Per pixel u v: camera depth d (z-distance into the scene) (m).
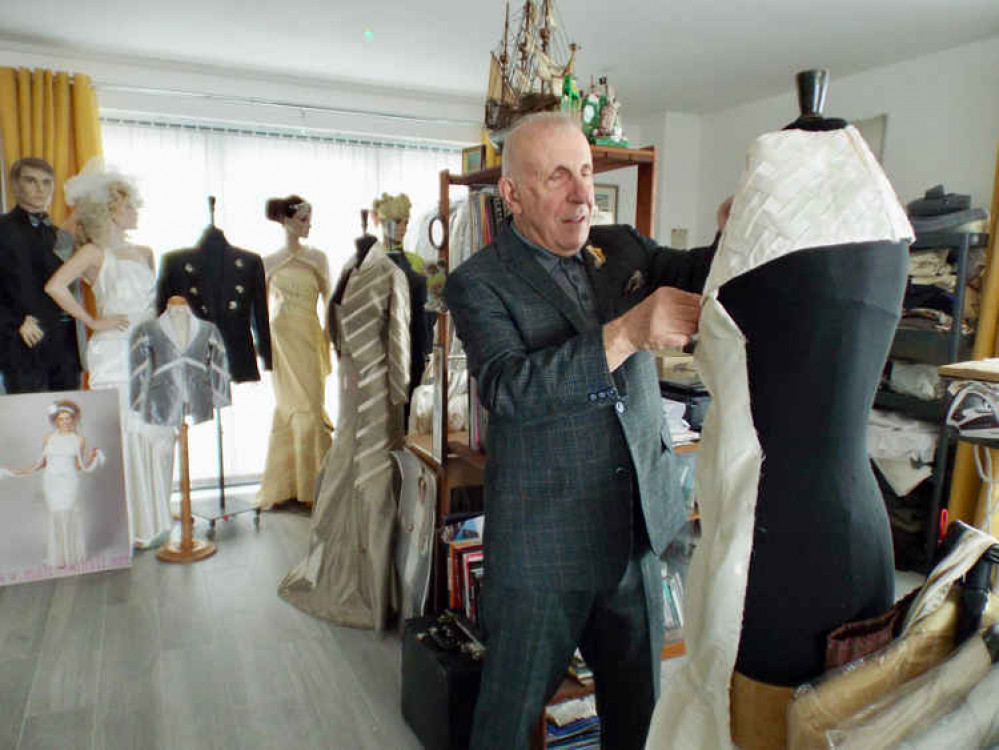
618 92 4.32
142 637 2.45
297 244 3.81
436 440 2.09
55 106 3.47
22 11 2.97
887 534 0.91
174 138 3.97
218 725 1.95
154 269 3.40
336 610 2.61
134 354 2.99
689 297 0.96
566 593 1.27
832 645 0.85
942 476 2.10
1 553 2.86
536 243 1.27
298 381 3.81
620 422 1.23
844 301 0.79
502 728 1.31
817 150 0.81
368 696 2.10
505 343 1.14
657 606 1.40
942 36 3.25
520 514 1.25
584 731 1.73
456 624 1.94
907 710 0.74
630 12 2.96
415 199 4.55
